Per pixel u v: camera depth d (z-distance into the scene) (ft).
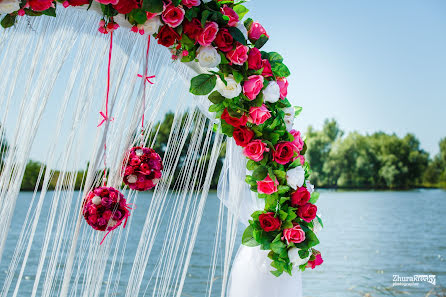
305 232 6.64
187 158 6.83
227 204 7.02
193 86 5.93
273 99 6.40
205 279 16.76
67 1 5.17
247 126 6.48
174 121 6.71
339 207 63.46
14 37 5.54
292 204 6.70
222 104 6.26
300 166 6.70
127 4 5.11
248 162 6.70
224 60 5.95
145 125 6.61
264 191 6.52
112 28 5.40
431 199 81.76
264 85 6.36
